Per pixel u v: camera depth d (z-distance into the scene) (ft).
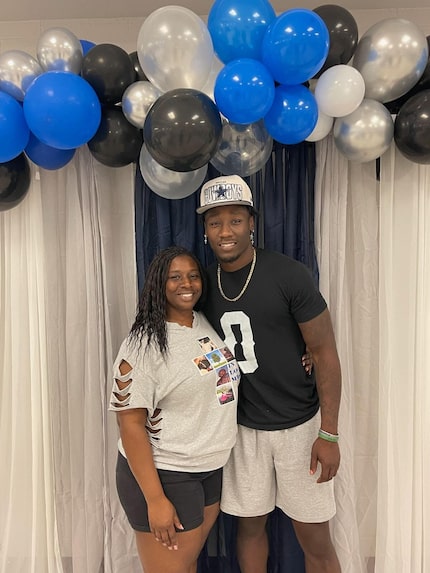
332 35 4.62
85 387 5.75
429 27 5.96
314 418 5.06
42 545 5.94
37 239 5.75
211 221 4.66
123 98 4.68
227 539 5.87
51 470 5.92
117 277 5.85
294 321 4.82
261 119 4.82
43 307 5.83
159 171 4.85
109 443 5.82
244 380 4.92
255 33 4.39
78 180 5.65
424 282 5.73
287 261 4.76
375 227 5.71
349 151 4.90
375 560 5.88
